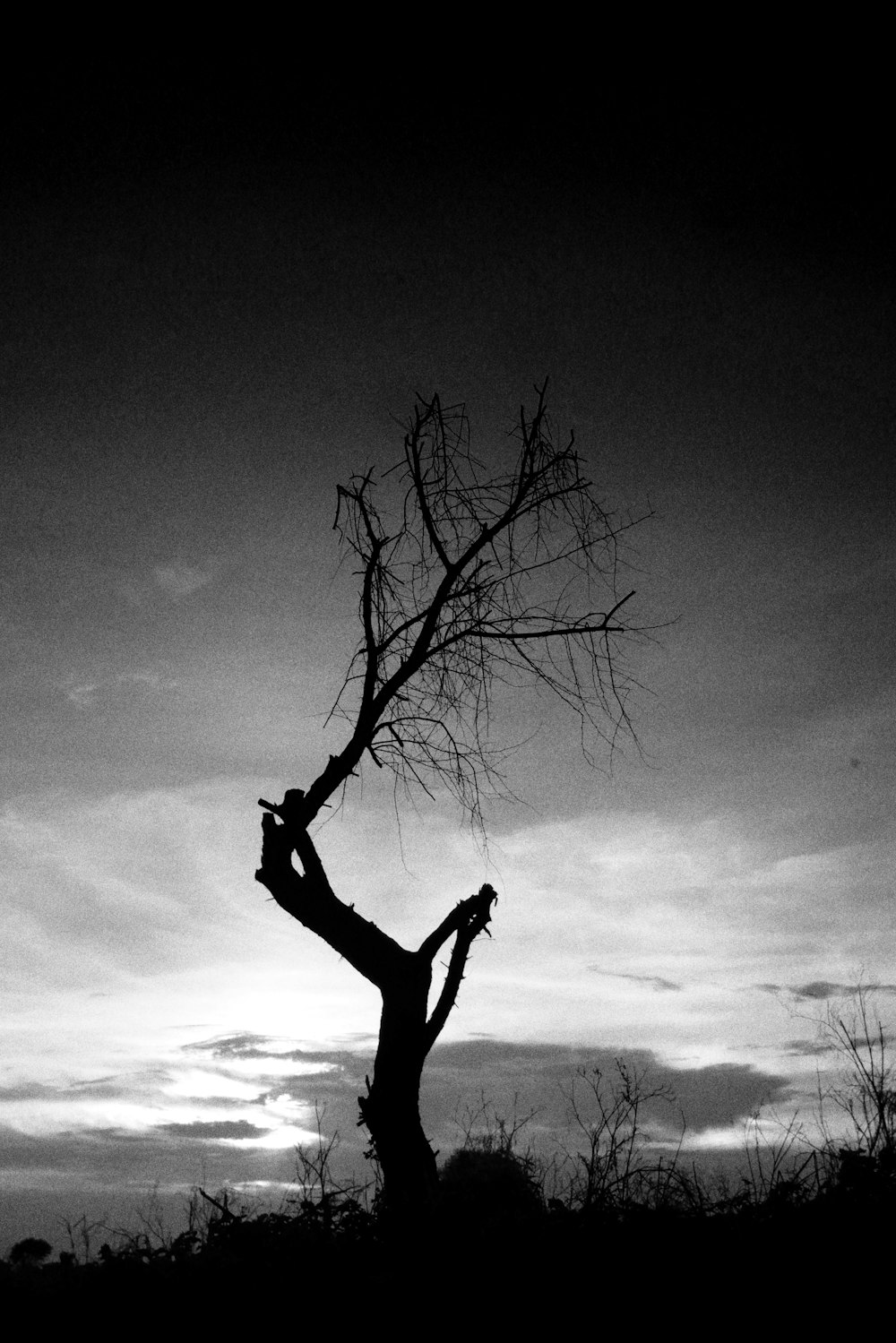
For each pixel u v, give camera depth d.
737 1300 5.95
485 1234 6.84
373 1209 7.68
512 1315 5.99
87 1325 6.10
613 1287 6.14
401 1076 9.17
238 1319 6.11
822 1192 6.83
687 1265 6.25
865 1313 5.77
